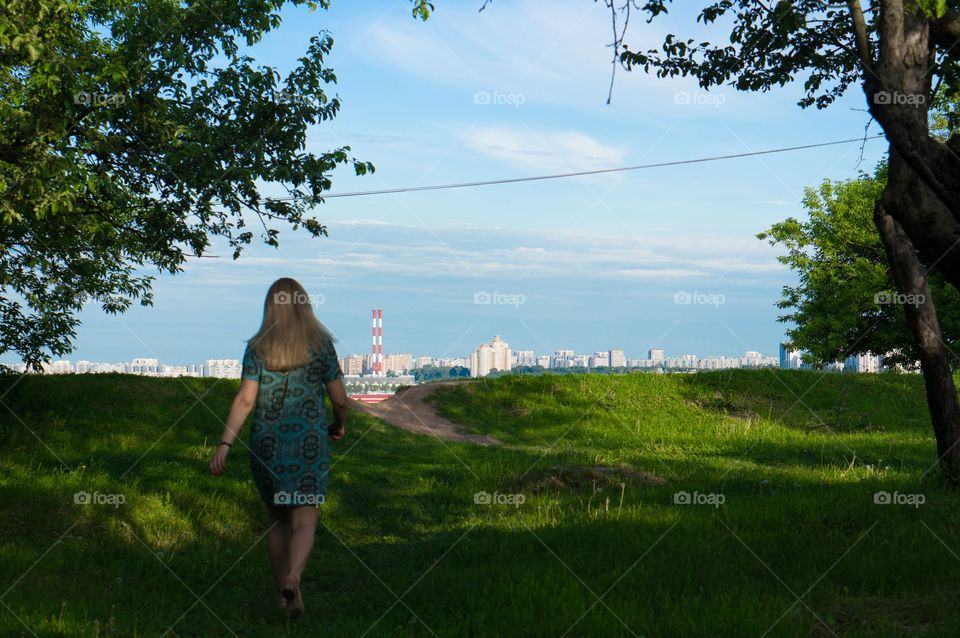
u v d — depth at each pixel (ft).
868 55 19.74
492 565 20.08
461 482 37.06
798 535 22.44
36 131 31.50
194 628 15.70
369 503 31.60
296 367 15.92
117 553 21.09
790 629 13.85
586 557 20.52
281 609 16.35
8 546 20.06
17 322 47.16
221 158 37.76
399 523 28.96
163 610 16.90
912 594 16.46
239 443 42.78
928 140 17.58
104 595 17.60
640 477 38.32
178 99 37.65
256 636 15.14
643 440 55.93
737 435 57.52
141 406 49.90
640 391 71.20
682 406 67.87
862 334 113.50
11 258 45.16
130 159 37.40
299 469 15.62
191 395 53.78
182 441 44.19
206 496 28.17
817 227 119.55
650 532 23.77
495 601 16.55
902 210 19.21
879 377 76.48
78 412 47.03
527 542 22.94
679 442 55.06
